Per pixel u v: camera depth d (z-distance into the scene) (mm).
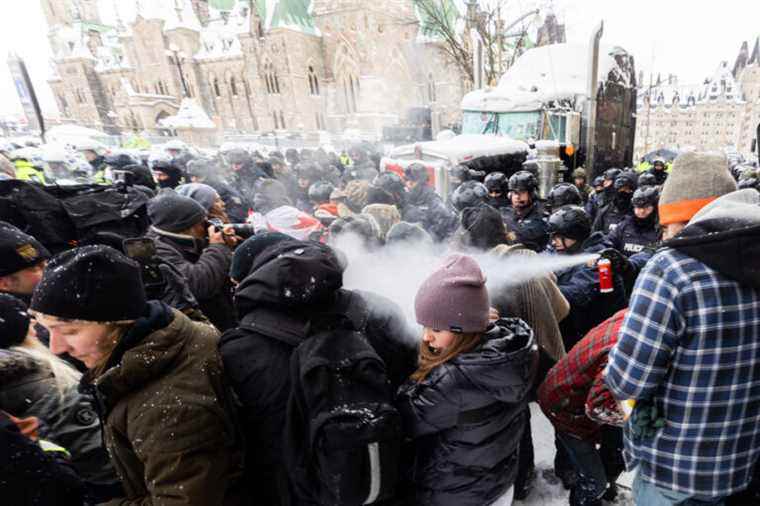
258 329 1178
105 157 7551
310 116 49469
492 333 1235
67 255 1076
